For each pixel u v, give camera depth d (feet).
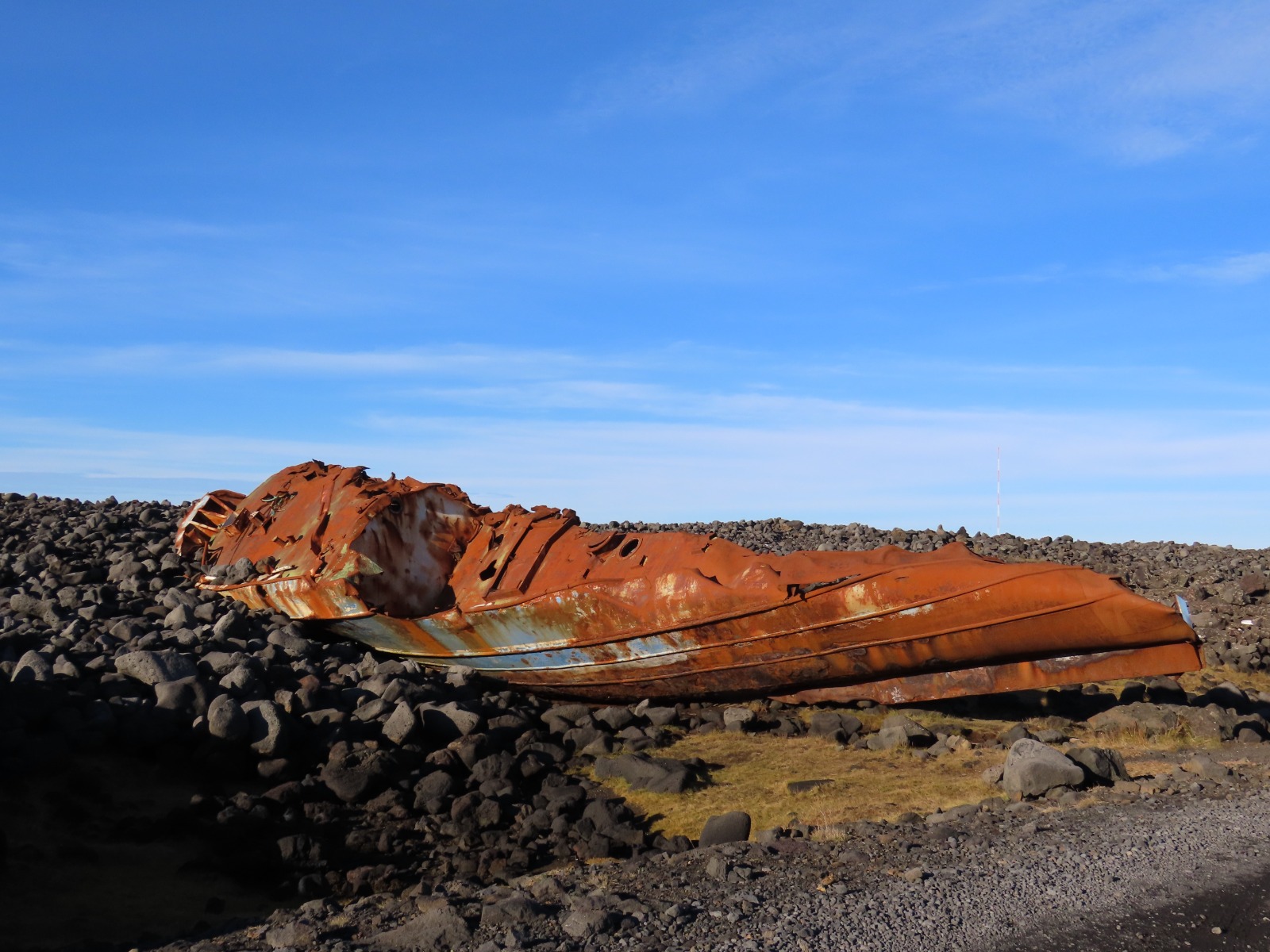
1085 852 24.67
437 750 37.81
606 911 21.06
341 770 34.40
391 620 49.06
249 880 27.89
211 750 34.91
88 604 51.39
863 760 39.17
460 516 54.03
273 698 39.34
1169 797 30.53
